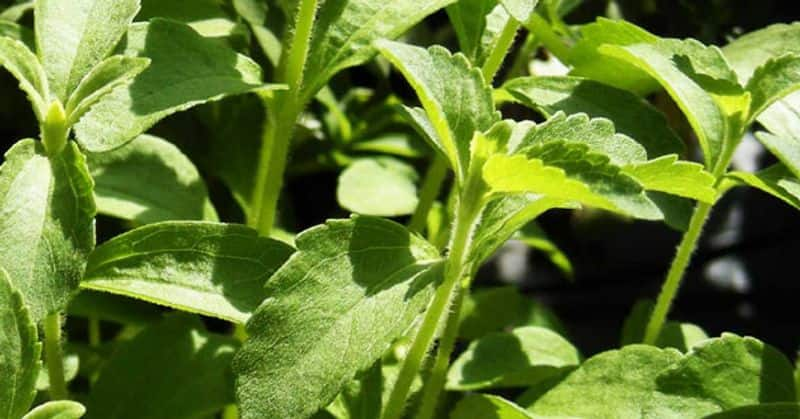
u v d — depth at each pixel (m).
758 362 0.45
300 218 0.61
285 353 0.41
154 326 0.48
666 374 0.45
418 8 0.48
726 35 0.60
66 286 0.42
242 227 0.44
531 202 0.44
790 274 0.63
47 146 0.43
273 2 0.53
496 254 0.64
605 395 0.46
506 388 0.57
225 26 0.50
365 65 0.61
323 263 0.42
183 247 0.44
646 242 0.64
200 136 0.56
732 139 0.47
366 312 0.42
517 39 0.62
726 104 0.46
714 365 0.45
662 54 0.47
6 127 0.58
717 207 0.65
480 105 0.43
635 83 0.52
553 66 0.62
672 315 0.63
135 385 0.47
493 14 0.50
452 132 0.42
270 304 0.42
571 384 0.46
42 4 0.44
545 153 0.41
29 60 0.43
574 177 0.41
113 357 0.47
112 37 0.44
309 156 0.59
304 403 0.41
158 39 0.46
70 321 0.56
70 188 0.43
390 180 0.56
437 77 0.42
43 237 0.42
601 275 0.64
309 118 0.59
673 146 0.48
